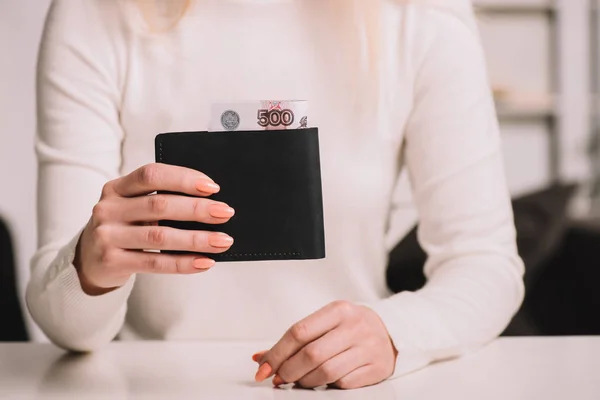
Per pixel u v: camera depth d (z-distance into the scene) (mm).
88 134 1432
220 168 1023
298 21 1514
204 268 1018
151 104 1496
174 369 1167
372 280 1525
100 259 1049
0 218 2572
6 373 1149
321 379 1022
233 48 1508
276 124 1029
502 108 5438
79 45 1468
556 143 5695
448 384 1056
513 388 1021
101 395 1012
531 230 2400
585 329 2795
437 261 1423
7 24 3297
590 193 5457
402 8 1513
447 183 1434
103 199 1054
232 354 1281
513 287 1364
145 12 1490
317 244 1029
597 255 2801
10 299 2516
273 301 1502
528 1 5664
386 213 1534
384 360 1072
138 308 1519
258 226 1024
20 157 3332
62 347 1294
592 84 5699
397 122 1507
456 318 1233
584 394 980
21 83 3332
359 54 1495
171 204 1004
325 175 1500
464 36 1505
